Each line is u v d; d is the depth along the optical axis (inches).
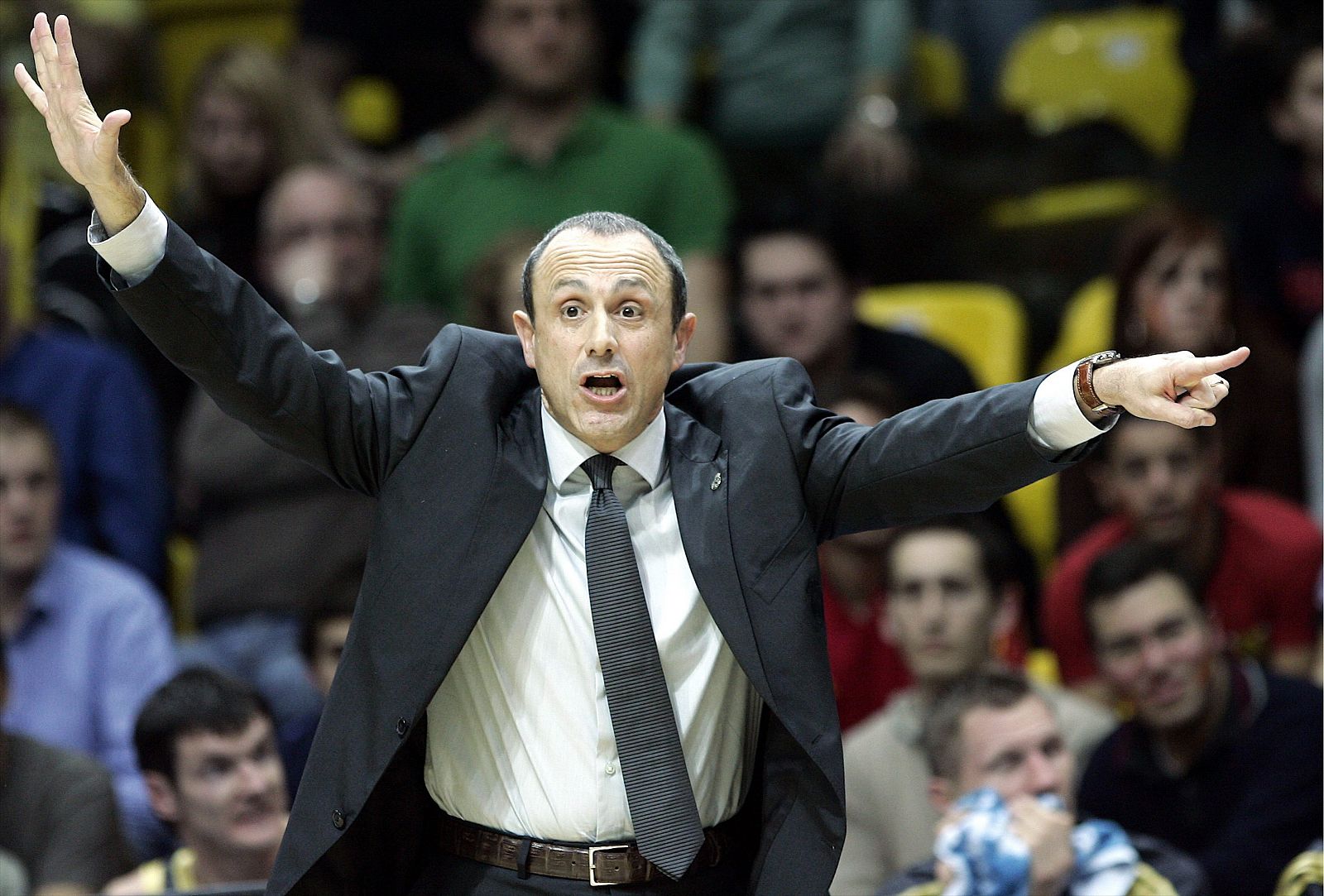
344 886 303.7
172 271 282.8
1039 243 988.6
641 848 293.4
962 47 1104.2
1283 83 848.3
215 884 524.7
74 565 669.3
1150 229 722.8
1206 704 542.0
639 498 309.4
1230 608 647.8
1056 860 457.7
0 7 885.2
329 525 712.4
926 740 504.7
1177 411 266.5
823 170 952.3
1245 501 663.8
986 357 864.3
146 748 523.8
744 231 800.3
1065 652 653.9
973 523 588.1
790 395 313.9
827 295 745.0
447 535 297.7
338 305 749.9
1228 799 539.2
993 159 1037.8
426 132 1076.5
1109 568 550.9
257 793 520.7
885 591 597.6
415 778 313.1
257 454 713.0
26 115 842.8
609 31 1063.0
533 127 820.0
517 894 302.2
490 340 318.7
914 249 991.6
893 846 551.2
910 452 295.4
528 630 304.7
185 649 698.8
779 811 301.3
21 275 792.3
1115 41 1056.8
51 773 560.1
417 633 294.4
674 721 298.7
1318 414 706.8
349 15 1080.8
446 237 822.5
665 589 305.4
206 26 1042.1
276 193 768.9
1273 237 836.0
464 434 303.7
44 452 658.2
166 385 829.8
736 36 976.9
